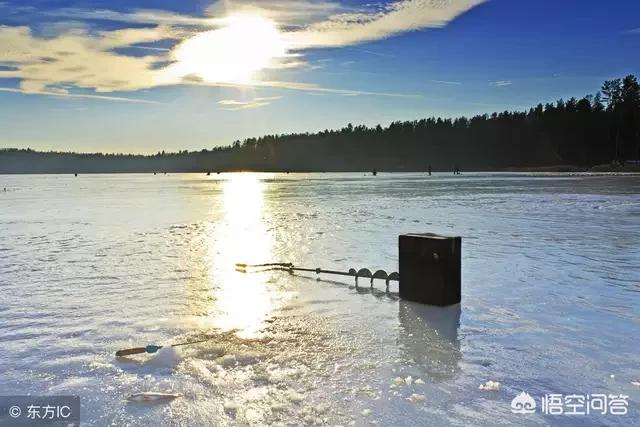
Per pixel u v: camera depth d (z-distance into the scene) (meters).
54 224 17.81
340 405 4.00
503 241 12.05
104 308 6.79
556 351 5.05
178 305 6.91
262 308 6.73
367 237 13.23
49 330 5.88
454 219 17.05
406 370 4.64
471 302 6.86
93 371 4.72
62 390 4.34
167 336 5.64
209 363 4.88
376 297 7.29
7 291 7.77
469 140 168.50
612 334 5.52
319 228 15.35
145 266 9.74
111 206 26.75
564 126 138.75
